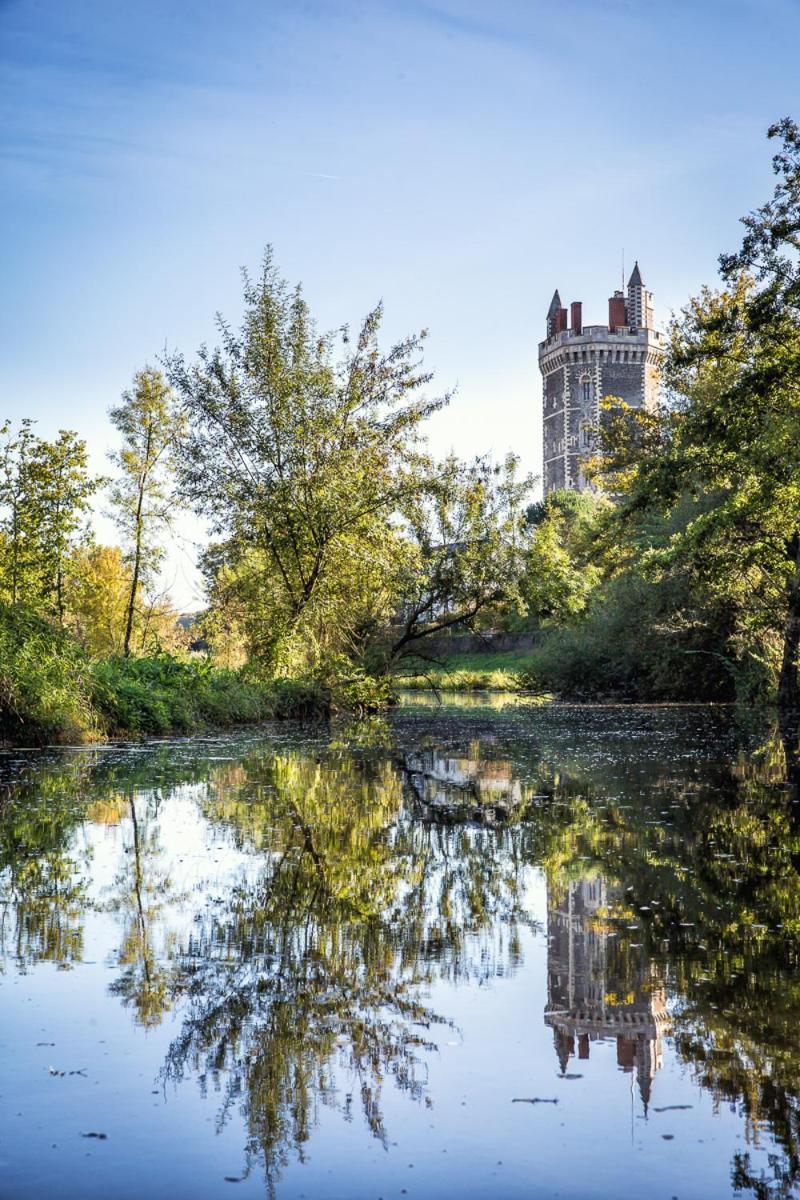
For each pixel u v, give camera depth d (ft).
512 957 16.89
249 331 80.53
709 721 78.33
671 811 32.22
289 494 80.07
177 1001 14.71
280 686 87.92
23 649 56.54
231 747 56.54
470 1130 10.89
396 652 102.12
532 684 131.44
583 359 351.05
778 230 75.72
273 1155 10.36
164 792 36.83
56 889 21.50
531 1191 9.67
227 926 18.71
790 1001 14.74
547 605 100.07
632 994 15.05
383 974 15.99
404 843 27.07
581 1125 10.97
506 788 38.29
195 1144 10.57
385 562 84.64
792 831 28.53
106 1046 13.08
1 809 32.53
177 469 81.97
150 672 73.05
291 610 84.28
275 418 80.12
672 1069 12.34
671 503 91.97
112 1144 10.56
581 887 22.00
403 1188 9.70
